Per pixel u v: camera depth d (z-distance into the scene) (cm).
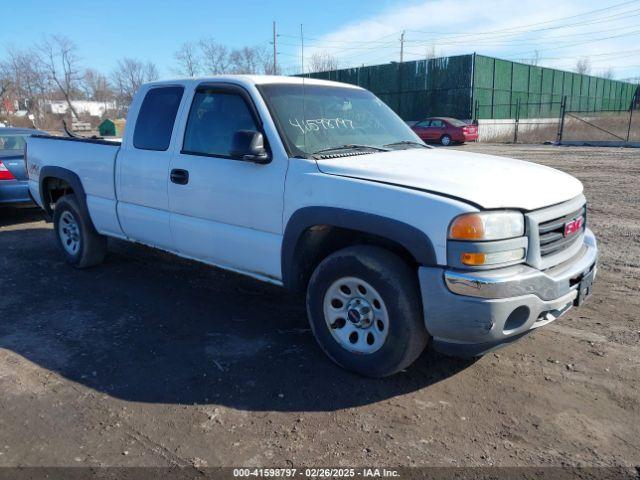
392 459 274
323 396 332
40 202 640
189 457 276
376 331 339
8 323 451
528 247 310
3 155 816
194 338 417
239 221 405
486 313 292
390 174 338
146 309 480
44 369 370
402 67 3478
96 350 398
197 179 428
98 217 548
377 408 319
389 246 346
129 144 500
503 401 325
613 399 326
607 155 1800
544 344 399
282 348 398
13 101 5353
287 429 299
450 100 3291
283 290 529
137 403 327
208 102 434
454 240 295
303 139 389
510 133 3256
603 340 404
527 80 3744
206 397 332
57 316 465
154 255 657
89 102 6050
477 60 3162
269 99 400
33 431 299
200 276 575
